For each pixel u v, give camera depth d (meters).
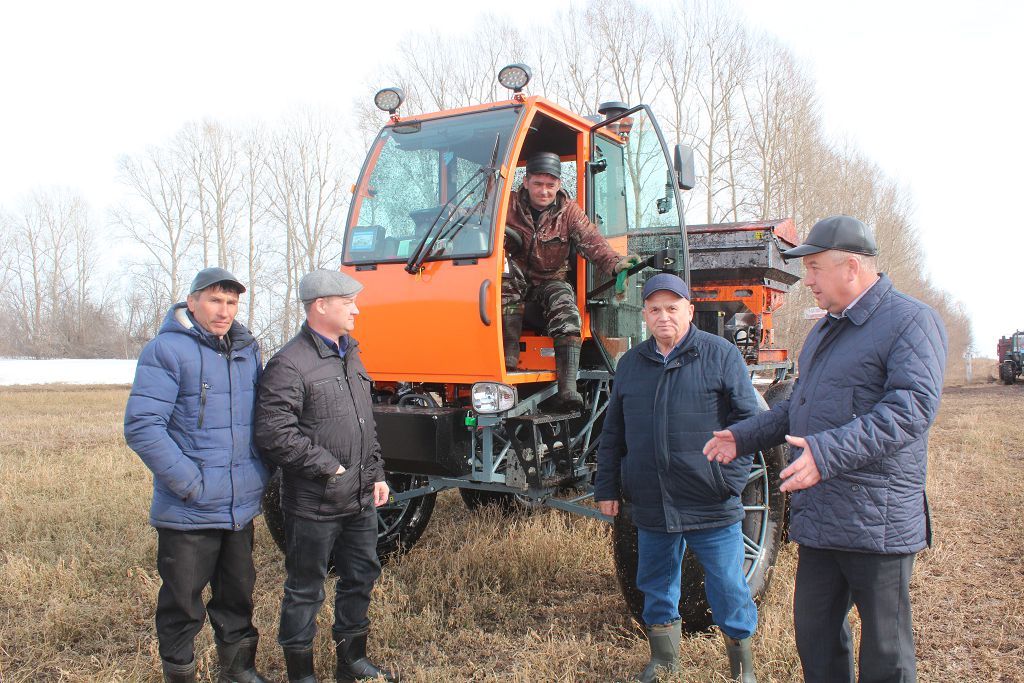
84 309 47.16
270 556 4.80
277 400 2.94
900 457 2.28
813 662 2.45
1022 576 4.34
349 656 3.19
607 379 4.40
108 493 6.22
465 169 4.18
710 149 25.25
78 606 3.88
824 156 28.34
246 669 3.12
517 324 4.05
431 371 3.95
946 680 3.14
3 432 10.81
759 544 3.87
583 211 4.21
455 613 3.87
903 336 2.29
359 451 3.12
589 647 3.40
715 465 2.96
